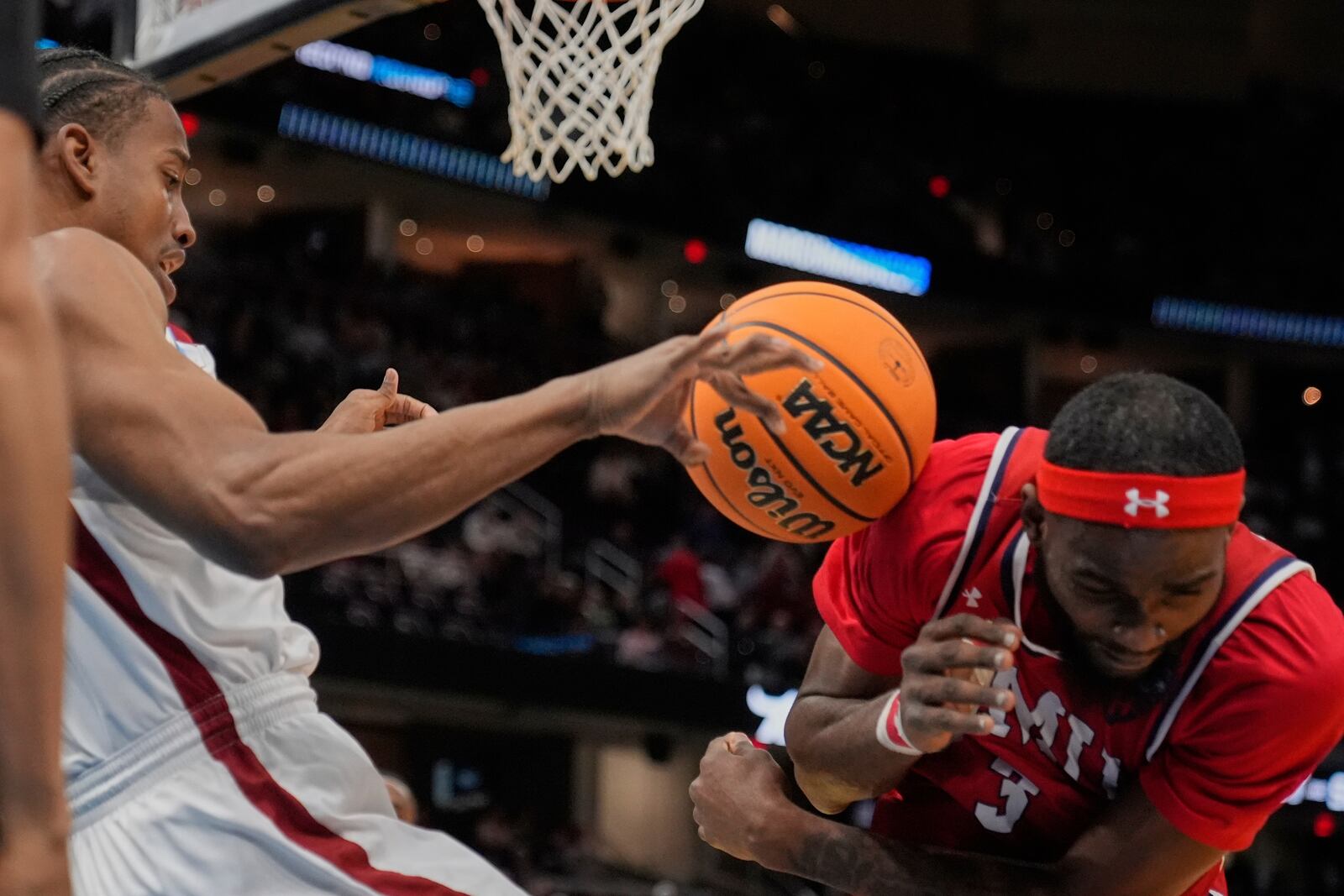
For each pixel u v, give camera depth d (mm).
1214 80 16984
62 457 970
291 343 10984
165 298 1713
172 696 1554
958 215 16578
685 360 1381
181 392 1352
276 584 1696
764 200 15000
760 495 1844
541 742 11727
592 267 15078
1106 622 1639
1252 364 17500
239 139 12359
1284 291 17031
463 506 1356
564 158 13789
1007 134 17516
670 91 15305
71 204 1622
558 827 11125
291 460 1318
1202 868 1911
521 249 14844
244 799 1545
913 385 1829
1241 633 1766
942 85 17266
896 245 15742
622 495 12008
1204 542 1579
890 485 1834
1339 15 16125
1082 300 16391
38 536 949
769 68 16234
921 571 1869
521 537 10664
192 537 1335
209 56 3412
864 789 1975
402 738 11242
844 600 2018
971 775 2041
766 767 2131
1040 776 1987
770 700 10359
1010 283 16188
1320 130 17562
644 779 12211
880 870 1992
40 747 958
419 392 11578
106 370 1342
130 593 1552
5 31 961
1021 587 1824
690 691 10023
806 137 15984
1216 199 17438
